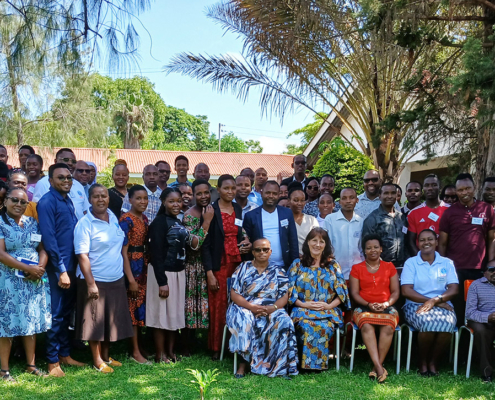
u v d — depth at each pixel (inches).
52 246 168.1
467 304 184.7
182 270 191.2
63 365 179.9
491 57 211.2
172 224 188.4
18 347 188.5
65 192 177.8
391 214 209.8
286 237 200.8
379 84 350.3
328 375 177.2
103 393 153.9
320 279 191.5
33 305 163.0
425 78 297.0
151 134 1248.8
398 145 368.5
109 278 175.5
